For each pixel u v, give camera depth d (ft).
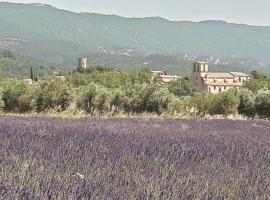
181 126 149.69
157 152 73.61
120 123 150.30
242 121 205.05
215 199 46.16
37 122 134.31
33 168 54.39
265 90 317.42
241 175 59.06
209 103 310.65
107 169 57.00
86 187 45.19
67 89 272.31
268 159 76.64
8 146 71.72
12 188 42.70
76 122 143.84
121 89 293.64
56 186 44.70
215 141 98.48
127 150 73.46
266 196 48.49
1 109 263.49
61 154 65.87
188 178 53.93
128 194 44.75
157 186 47.78
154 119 190.90
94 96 273.13
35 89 270.87
